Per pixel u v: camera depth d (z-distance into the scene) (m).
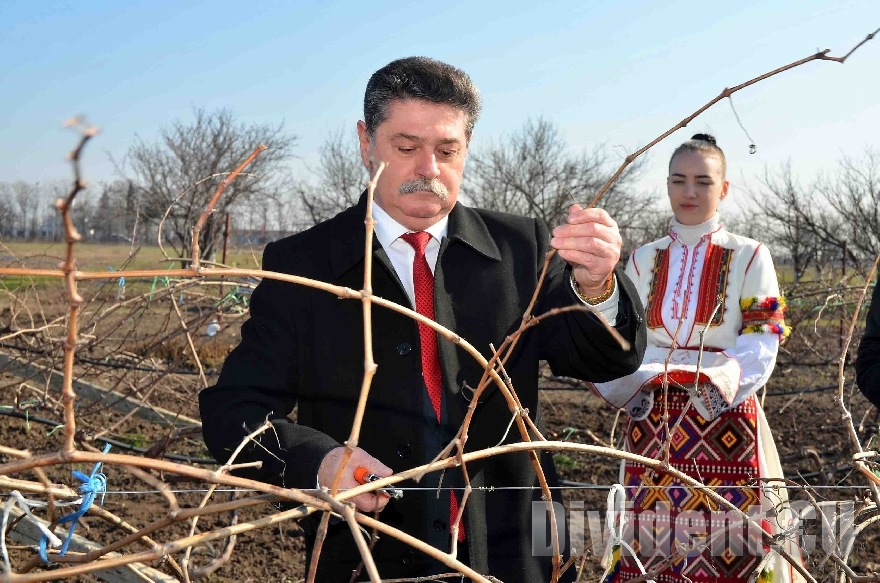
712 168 2.86
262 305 1.84
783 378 6.45
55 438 4.61
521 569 1.71
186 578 1.70
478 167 19.20
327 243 1.85
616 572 2.79
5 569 1.18
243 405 1.67
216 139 17.36
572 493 4.66
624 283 1.65
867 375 2.32
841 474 4.23
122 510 4.26
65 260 0.93
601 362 1.66
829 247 13.96
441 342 1.74
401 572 1.71
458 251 1.81
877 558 3.55
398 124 1.70
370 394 1.75
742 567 2.50
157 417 4.46
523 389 1.79
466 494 1.32
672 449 2.71
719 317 2.81
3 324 5.14
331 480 1.44
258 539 4.03
